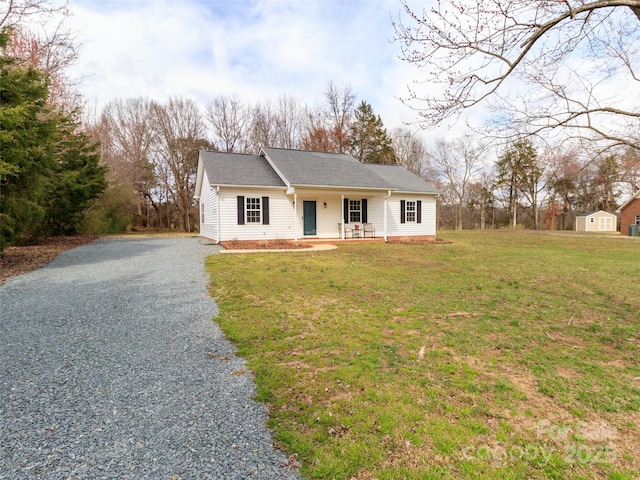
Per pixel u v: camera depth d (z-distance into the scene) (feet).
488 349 13.15
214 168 49.96
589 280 26.66
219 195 46.93
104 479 6.55
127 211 97.86
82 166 57.31
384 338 14.17
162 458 7.18
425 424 8.41
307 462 7.13
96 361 11.98
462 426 8.34
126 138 100.37
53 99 53.62
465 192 128.88
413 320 16.51
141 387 10.24
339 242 51.42
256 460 7.18
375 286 23.65
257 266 30.58
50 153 37.52
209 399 9.62
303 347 13.25
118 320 16.30
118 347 13.23
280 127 112.16
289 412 8.99
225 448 7.55
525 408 9.18
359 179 53.01
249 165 53.72
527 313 17.92
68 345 13.34
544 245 55.36
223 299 19.99
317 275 27.12
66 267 29.40
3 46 31.83
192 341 13.93
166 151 103.65
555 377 10.96
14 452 7.29
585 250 48.44
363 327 15.48
